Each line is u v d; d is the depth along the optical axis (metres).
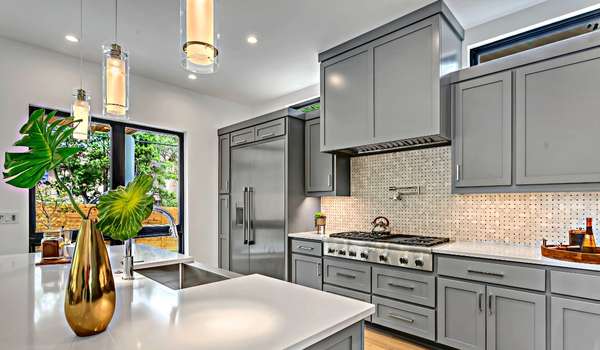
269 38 3.13
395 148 3.29
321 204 4.24
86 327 0.92
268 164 4.04
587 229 2.09
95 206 1.20
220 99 4.88
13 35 3.00
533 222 2.62
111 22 2.78
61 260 2.14
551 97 2.27
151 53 3.38
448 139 2.76
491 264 2.29
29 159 0.93
